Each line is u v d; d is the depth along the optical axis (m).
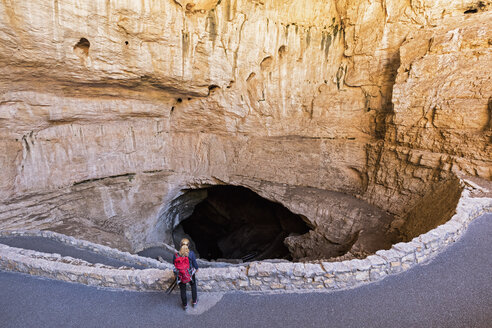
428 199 9.84
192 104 15.62
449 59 10.12
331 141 15.01
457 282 4.89
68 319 4.62
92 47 9.91
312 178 15.29
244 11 12.20
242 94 15.12
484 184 8.43
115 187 14.79
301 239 14.37
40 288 5.40
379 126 13.42
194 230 24.22
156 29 10.63
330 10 13.35
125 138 14.97
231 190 23.45
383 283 4.95
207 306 4.69
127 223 14.93
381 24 12.30
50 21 8.57
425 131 10.69
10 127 10.88
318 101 15.14
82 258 8.02
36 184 12.08
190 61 12.41
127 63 11.05
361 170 14.02
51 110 11.64
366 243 10.44
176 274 4.34
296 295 4.83
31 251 6.53
